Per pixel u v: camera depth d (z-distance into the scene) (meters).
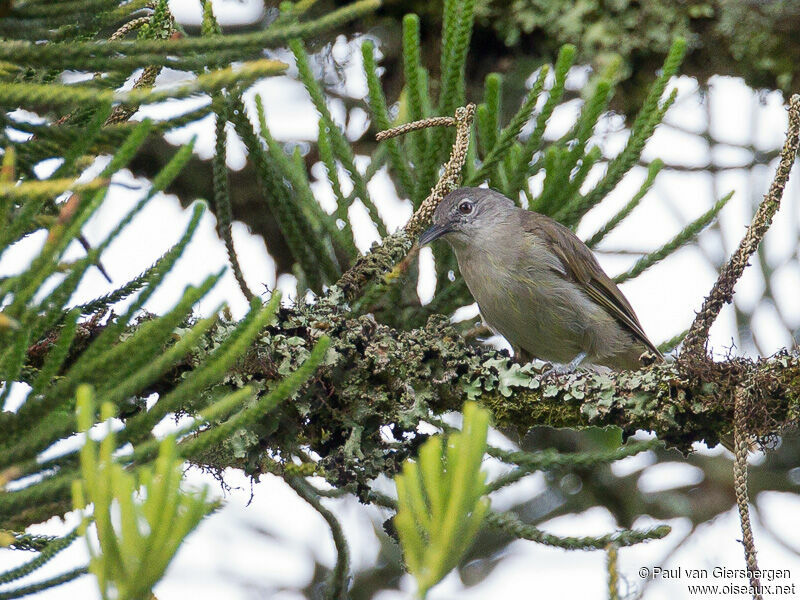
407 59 7.69
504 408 7.14
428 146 7.85
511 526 6.27
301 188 8.02
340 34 12.88
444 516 2.62
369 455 6.55
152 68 5.16
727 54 12.21
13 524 3.72
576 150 7.77
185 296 3.25
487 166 7.73
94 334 5.91
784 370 6.71
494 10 12.40
